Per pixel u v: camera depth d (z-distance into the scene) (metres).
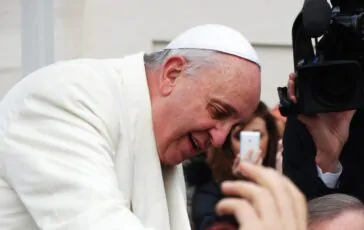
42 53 4.52
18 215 2.54
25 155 2.46
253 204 1.50
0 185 2.53
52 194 2.39
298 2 5.19
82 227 2.29
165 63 2.63
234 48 2.56
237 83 2.52
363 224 2.48
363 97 3.01
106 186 2.37
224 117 2.54
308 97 3.03
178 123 2.57
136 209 2.61
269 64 5.19
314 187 3.10
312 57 3.10
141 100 2.61
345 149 3.15
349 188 3.10
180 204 2.77
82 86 2.57
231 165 3.59
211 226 3.39
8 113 2.58
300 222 1.48
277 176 1.52
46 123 2.50
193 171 3.67
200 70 2.55
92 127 2.51
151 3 5.03
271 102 5.16
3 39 4.55
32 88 2.57
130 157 2.59
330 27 3.06
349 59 3.07
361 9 3.07
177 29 5.07
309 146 3.16
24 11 4.50
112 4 4.98
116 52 4.99
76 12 4.79
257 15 5.16
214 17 5.12
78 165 2.41
